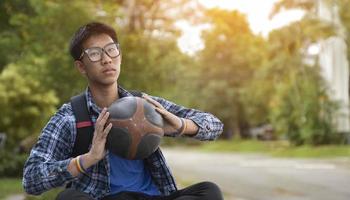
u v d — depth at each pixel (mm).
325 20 31734
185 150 44125
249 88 48406
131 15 19547
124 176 3432
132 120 3244
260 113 49344
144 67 16594
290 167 21344
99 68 3367
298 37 32312
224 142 50062
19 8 15305
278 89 33469
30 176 3201
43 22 15680
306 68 32500
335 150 28656
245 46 52062
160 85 17406
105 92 3447
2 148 18031
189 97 53844
